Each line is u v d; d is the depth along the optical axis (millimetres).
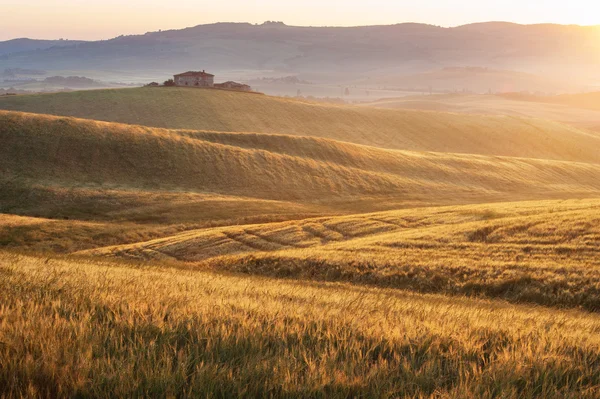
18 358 4559
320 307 8750
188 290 10531
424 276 24688
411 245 31609
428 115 166625
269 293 11945
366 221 43969
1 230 44000
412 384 4656
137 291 9039
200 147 85125
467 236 32406
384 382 4641
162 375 4340
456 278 23906
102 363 4559
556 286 21500
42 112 141000
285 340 5672
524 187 92062
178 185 74688
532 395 4660
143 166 78000
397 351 5691
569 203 47312
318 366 4910
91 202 61375
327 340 5895
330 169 86438
